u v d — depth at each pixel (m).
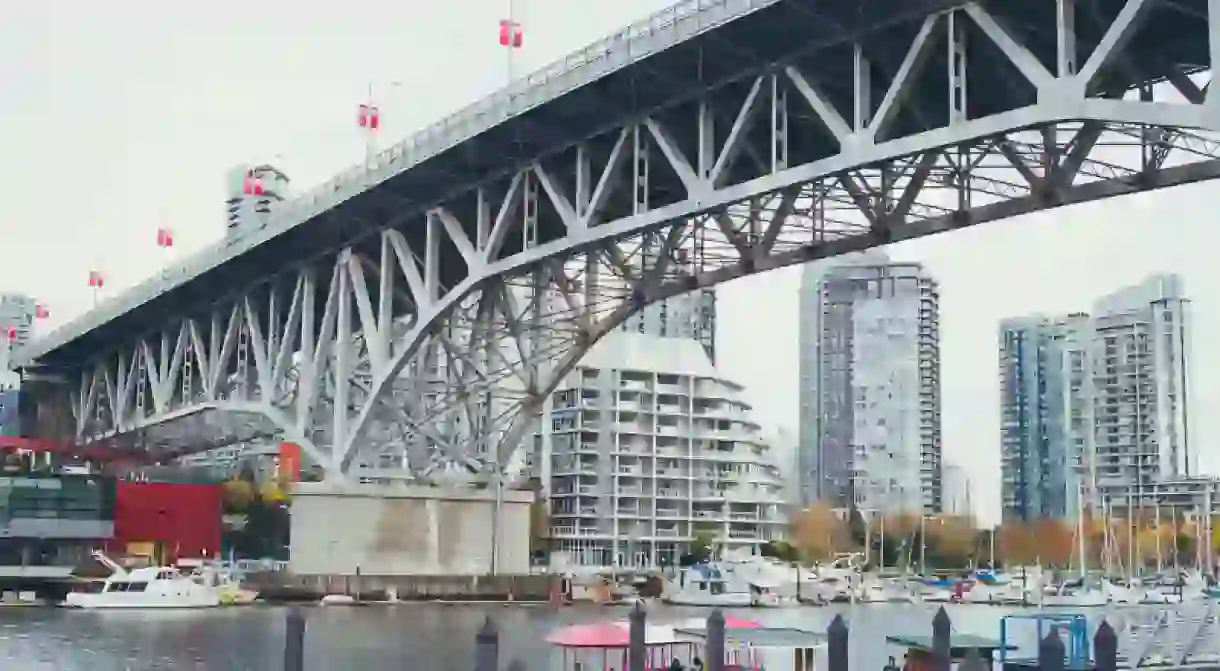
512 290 76.62
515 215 61.09
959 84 39.16
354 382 73.19
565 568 115.50
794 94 46.56
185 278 81.94
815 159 51.97
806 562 140.88
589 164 53.84
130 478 109.12
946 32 39.72
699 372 139.50
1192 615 63.88
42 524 92.94
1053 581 137.62
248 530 114.75
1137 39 40.59
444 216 61.25
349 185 62.91
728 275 52.78
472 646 56.53
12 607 82.81
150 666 50.12
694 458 137.38
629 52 46.47
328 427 79.38
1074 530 163.62
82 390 115.38
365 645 56.91
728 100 47.69
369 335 67.50
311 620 67.69
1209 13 33.72
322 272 75.69
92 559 91.38
